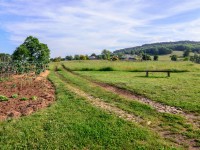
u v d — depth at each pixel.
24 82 34.28
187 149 11.38
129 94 25.47
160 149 11.09
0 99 20.03
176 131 13.59
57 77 44.69
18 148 11.14
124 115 16.77
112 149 11.15
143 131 13.31
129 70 65.44
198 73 53.75
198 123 15.09
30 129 13.13
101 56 174.38
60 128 13.39
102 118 15.44
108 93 25.53
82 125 13.88
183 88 27.55
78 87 30.27
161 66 70.25
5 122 14.26
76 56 176.88
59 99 21.06
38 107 17.80
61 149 11.14
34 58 88.12
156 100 21.61
